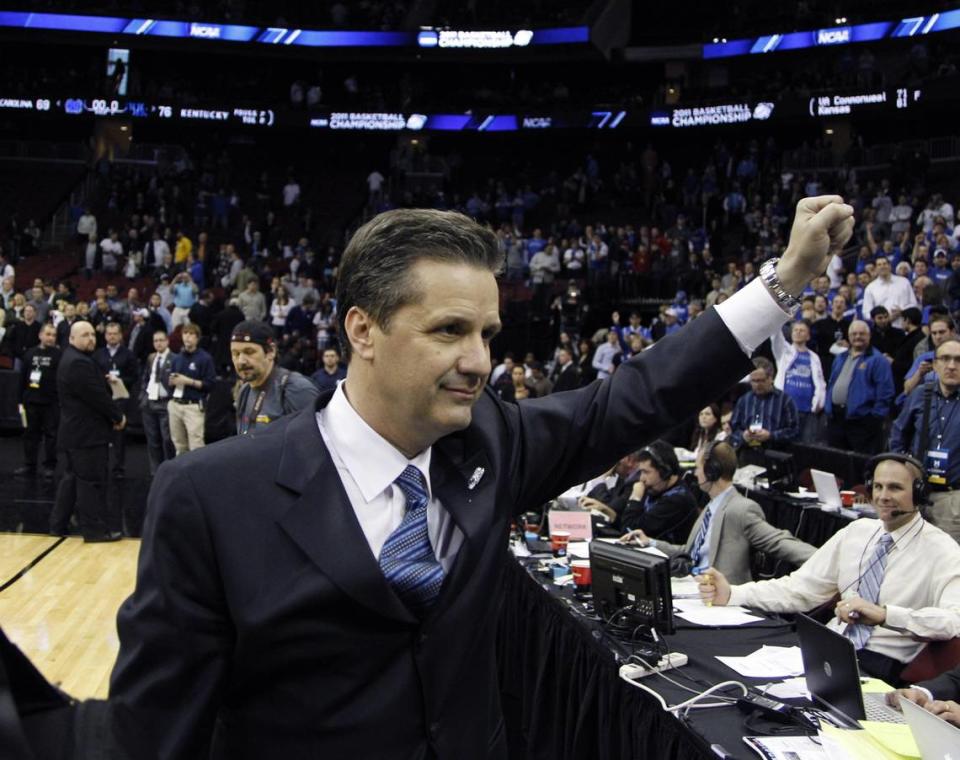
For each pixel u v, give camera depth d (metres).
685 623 3.33
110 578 6.32
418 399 1.12
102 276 18.55
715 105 22.25
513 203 21.86
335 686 1.10
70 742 0.81
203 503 1.11
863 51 21.98
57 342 12.49
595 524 5.24
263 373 4.61
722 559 4.32
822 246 1.22
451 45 24.48
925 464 5.15
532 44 24.28
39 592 5.95
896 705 2.54
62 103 23.53
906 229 13.97
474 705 1.18
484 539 1.18
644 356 1.34
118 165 23.39
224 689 1.13
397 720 1.10
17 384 12.62
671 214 20.81
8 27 23.50
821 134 22.61
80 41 23.81
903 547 3.38
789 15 22.38
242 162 26.05
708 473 4.45
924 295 8.07
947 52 20.98
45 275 18.73
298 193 23.41
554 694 3.69
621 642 3.11
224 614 1.11
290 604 1.08
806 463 6.50
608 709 3.01
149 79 25.91
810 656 2.54
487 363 1.13
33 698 0.81
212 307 14.87
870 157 19.88
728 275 14.09
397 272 1.10
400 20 25.09
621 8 24.69
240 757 1.13
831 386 7.34
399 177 23.42
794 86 22.05
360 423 1.18
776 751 2.18
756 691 2.61
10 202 22.17
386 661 1.11
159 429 9.71
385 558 1.14
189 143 26.02
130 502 8.86
